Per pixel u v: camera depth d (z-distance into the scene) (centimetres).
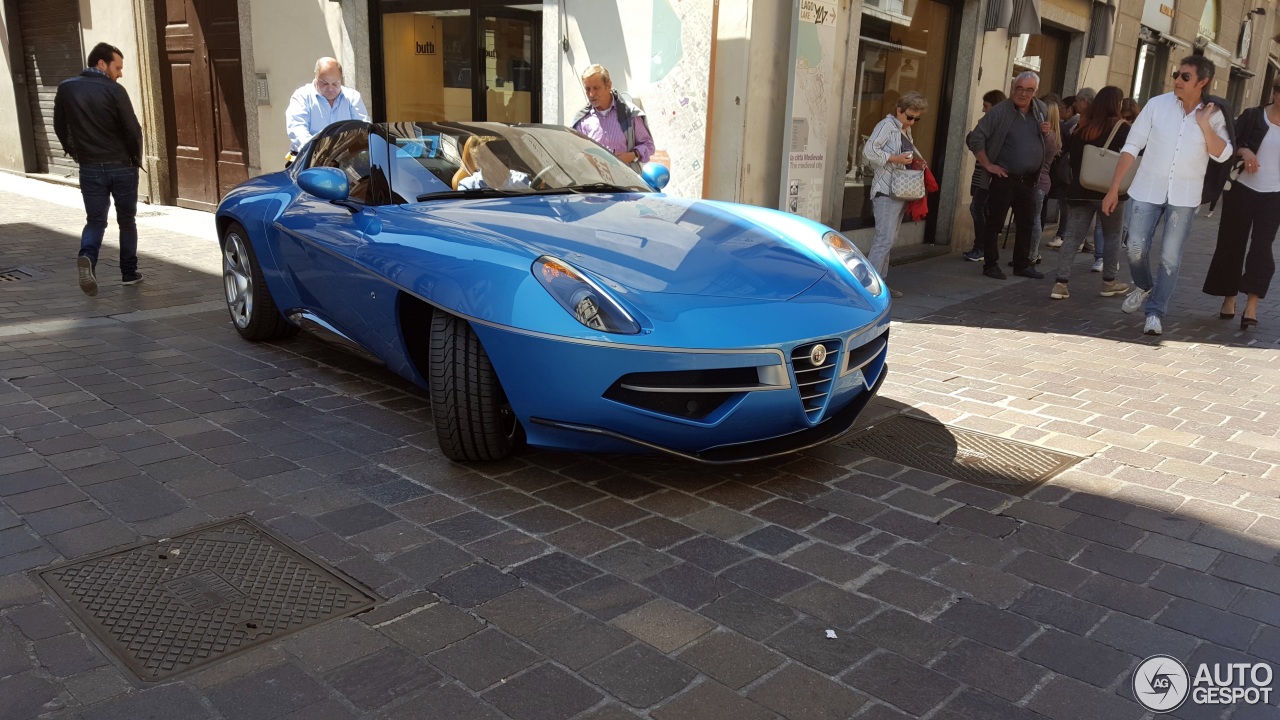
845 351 318
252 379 450
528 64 834
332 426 387
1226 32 1831
